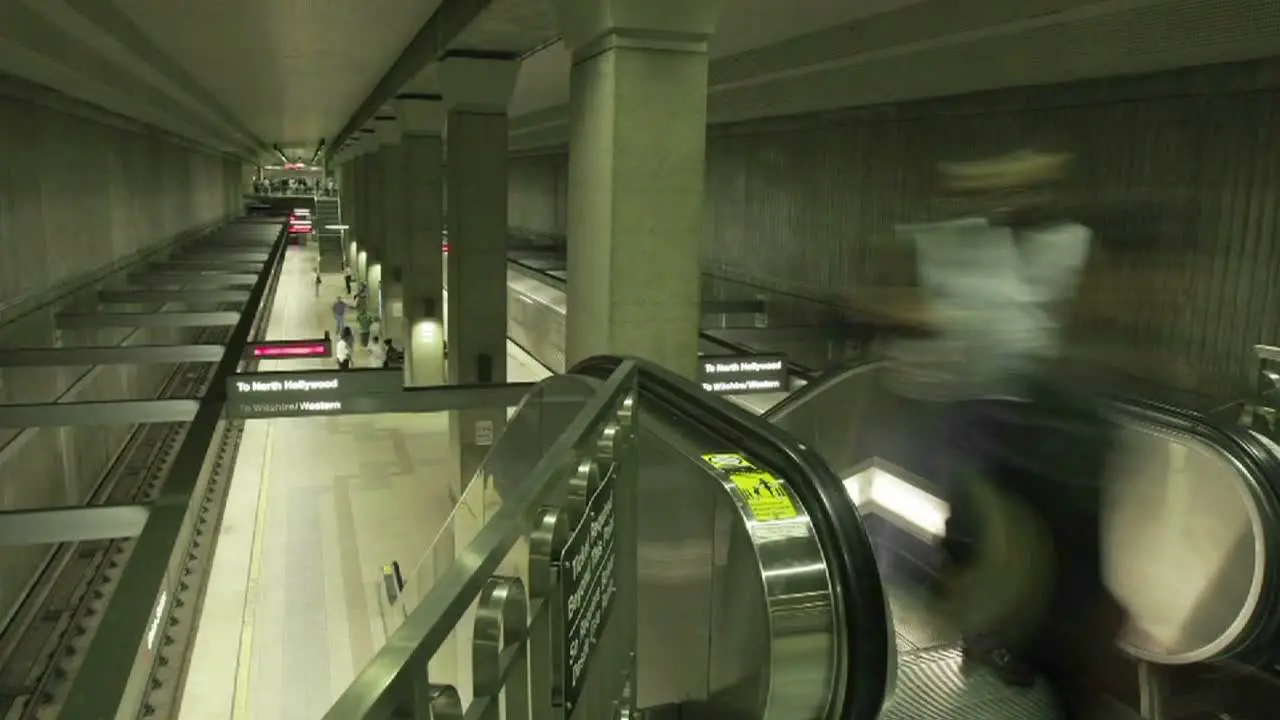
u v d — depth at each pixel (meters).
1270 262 8.55
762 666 2.62
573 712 2.16
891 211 14.14
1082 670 4.49
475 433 16.27
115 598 3.88
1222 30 7.59
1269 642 4.07
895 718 3.75
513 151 40.94
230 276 21.22
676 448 3.24
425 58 14.48
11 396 12.13
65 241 15.62
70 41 11.44
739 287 19.28
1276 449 4.18
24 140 13.42
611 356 4.28
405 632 1.17
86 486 16.38
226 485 16.30
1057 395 4.77
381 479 17.52
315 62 16.58
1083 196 10.57
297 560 13.70
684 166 7.78
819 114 15.73
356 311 33.72
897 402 5.46
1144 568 4.34
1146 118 9.80
